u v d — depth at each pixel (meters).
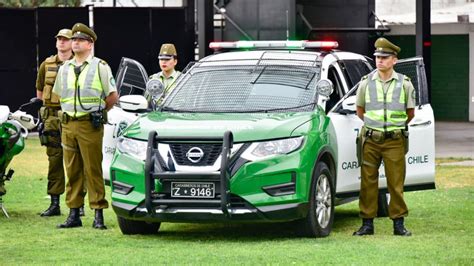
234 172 15.05
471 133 40.84
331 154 16.27
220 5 35.12
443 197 21.23
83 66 16.86
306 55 17.53
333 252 14.40
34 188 22.53
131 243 15.41
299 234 15.84
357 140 16.56
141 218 15.45
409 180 17.77
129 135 15.86
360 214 16.45
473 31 46.91
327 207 16.14
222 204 14.90
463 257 14.01
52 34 38.97
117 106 18.77
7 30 38.62
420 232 16.66
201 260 13.77
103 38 39.12
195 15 39.28
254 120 15.61
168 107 16.89
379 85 16.31
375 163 16.36
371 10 35.84
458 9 47.44
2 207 18.22
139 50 39.50
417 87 18.14
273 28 33.91
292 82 16.91
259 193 15.09
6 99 38.72
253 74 17.14
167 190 15.24
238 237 16.05
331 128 16.41
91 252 14.55
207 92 16.95
